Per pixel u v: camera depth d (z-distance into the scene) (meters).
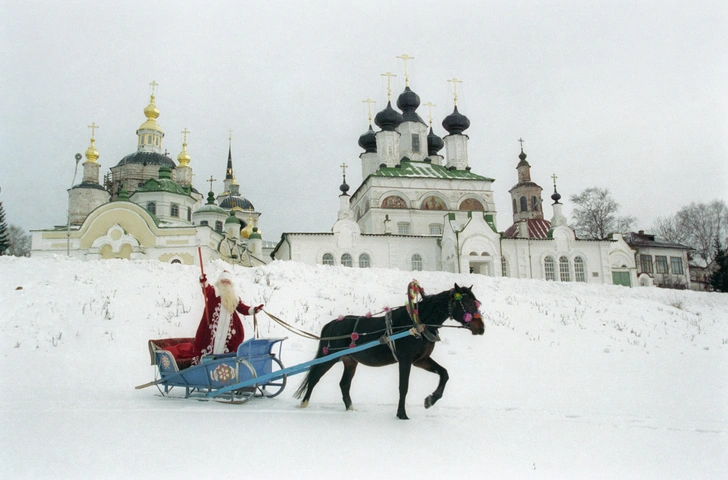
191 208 60.97
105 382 10.79
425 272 28.77
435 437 6.97
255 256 64.06
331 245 49.25
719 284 56.75
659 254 69.12
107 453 6.00
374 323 8.62
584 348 16.42
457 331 17.39
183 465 5.71
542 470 5.88
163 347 9.73
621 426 7.71
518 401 9.88
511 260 51.47
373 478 5.53
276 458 6.02
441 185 56.78
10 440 6.35
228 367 8.58
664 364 14.55
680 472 5.91
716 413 9.05
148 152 65.44
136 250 48.34
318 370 8.86
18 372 10.90
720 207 72.56
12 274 19.11
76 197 60.16
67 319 14.88
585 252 53.12
